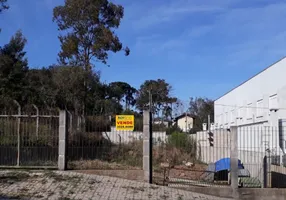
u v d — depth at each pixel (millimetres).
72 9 41375
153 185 13453
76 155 14875
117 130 14773
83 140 14992
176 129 20938
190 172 17766
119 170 13961
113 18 42969
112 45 41938
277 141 19938
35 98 34281
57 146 14523
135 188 12758
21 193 11391
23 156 14375
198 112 73875
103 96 43625
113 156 14898
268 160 17125
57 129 14578
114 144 15000
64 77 37250
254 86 31109
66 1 41781
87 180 13070
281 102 24031
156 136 18562
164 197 12094
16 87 34188
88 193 11789
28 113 15281
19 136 14359
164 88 68000
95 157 14930
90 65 41531
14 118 14438
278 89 24719
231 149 13609
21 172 13508
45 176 13141
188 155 19750
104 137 15047
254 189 13445
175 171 17656
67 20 41688
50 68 42219
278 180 16891
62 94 36688
